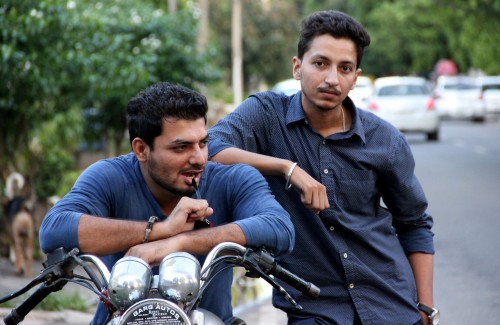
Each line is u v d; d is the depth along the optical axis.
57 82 13.37
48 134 16.09
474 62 57.56
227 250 3.63
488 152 29.84
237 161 4.52
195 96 3.79
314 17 4.74
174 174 3.80
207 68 20.17
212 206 4.12
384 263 4.83
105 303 3.52
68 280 3.62
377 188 4.90
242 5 56.59
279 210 3.91
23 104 13.73
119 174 4.08
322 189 4.38
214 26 57.12
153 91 3.80
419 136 37.75
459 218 16.27
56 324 9.16
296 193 4.76
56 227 3.70
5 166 14.62
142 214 4.07
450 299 10.19
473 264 12.18
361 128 4.82
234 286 10.48
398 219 5.07
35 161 15.06
